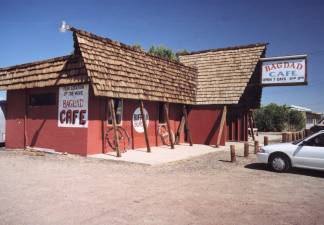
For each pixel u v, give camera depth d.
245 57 20.58
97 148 14.20
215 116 19.48
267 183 9.15
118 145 13.69
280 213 6.41
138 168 11.29
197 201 7.16
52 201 6.93
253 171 11.05
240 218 6.08
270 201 7.27
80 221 5.74
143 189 8.16
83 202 6.90
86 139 13.73
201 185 8.73
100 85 13.09
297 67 19.20
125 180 9.20
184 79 19.95
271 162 11.17
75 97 14.23
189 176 9.99
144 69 16.58
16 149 16.31
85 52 13.16
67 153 14.27
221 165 12.21
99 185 8.49
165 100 17.20
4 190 7.78
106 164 11.91
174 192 7.91
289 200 7.38
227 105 19.58
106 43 14.68
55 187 8.16
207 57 22.34
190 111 20.36
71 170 10.55
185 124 20.55
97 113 14.20
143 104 17.03
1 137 21.55
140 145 16.81
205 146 18.84
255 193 7.96
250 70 19.64
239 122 23.11
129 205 6.76
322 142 10.52
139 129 16.73
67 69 14.18
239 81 19.48
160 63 18.25
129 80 15.02
